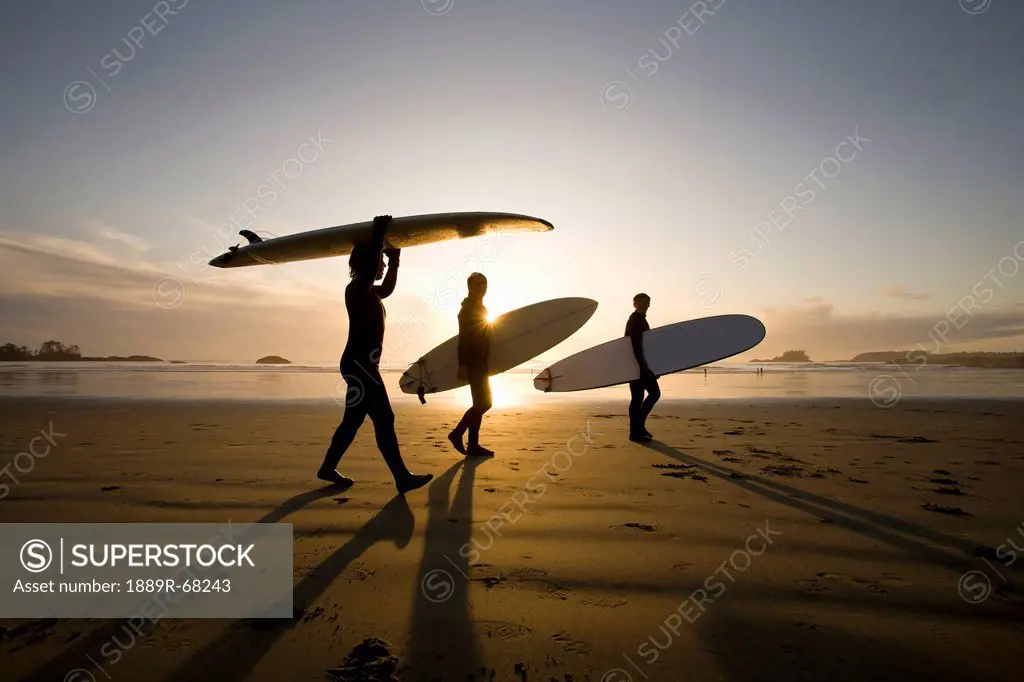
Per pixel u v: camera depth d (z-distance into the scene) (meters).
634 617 1.85
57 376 20.55
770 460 4.62
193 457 4.61
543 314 5.64
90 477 3.85
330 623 1.81
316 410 8.85
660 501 3.28
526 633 1.75
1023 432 6.45
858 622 1.82
